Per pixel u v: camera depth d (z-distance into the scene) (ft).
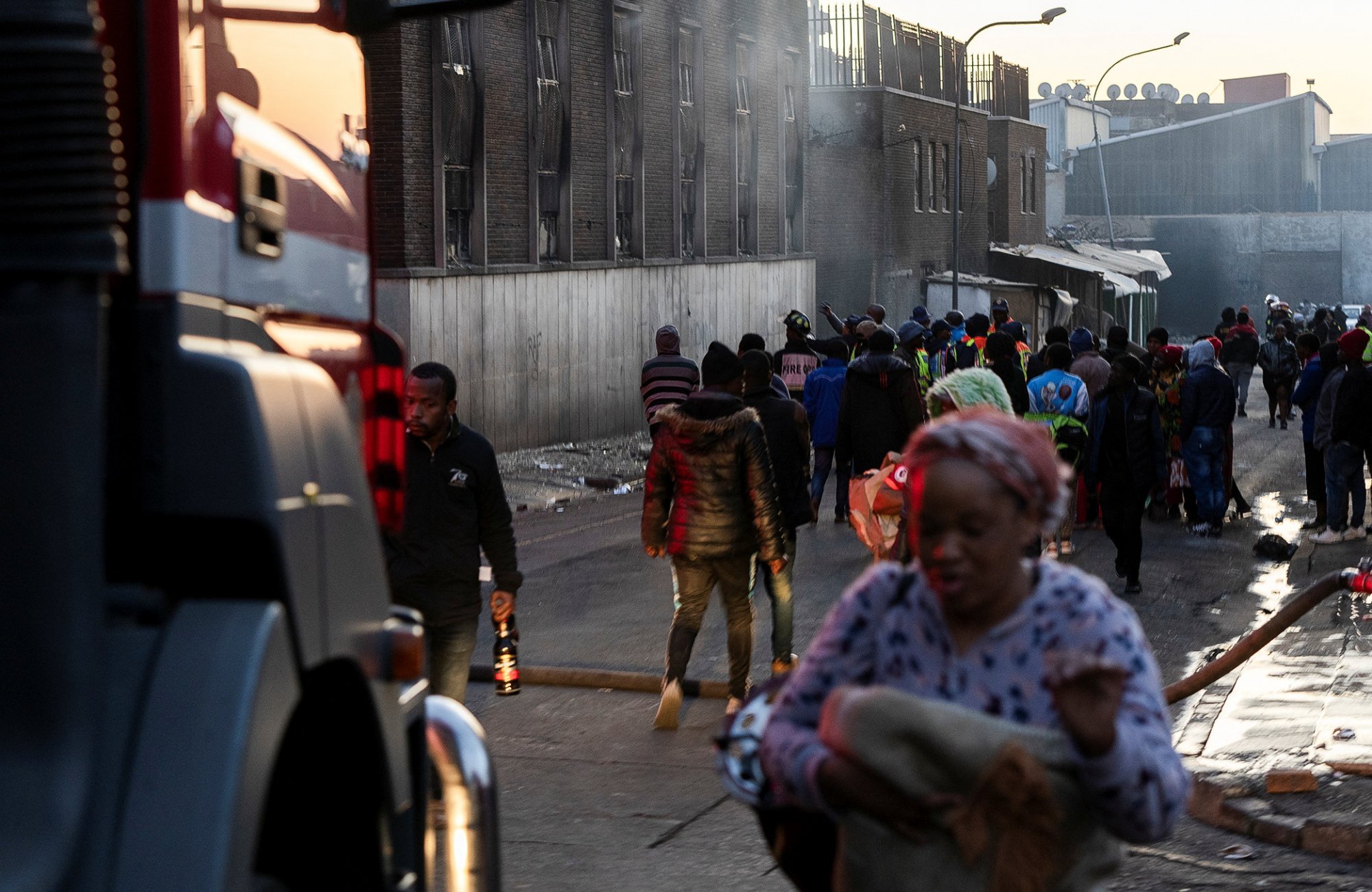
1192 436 50.08
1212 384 49.67
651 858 19.51
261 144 9.04
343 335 10.70
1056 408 38.50
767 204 109.81
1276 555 45.29
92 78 7.00
